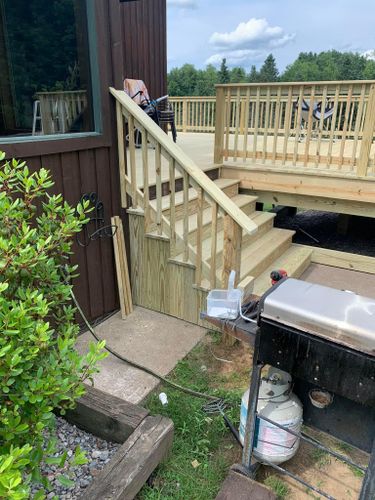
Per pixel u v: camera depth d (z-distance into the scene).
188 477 1.78
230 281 1.84
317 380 1.33
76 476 1.66
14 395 1.27
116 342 2.80
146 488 1.71
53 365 1.36
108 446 1.83
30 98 2.62
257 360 1.49
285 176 4.45
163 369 2.53
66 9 2.48
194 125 9.92
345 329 1.23
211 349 2.75
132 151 2.92
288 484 1.78
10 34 2.50
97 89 2.67
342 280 4.07
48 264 1.61
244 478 1.67
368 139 3.94
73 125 2.68
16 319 1.24
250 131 7.80
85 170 2.71
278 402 1.64
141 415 1.77
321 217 6.99
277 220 6.76
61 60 2.56
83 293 2.91
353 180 4.10
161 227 2.98
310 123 4.27
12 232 1.54
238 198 4.59
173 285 3.05
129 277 3.25
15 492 0.97
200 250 2.81
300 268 4.06
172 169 2.79
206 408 2.18
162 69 7.09
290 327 1.34
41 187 1.73
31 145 2.29
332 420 1.57
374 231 6.10
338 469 1.87
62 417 1.94
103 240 2.98
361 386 1.24
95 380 2.39
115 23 2.70
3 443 1.33
